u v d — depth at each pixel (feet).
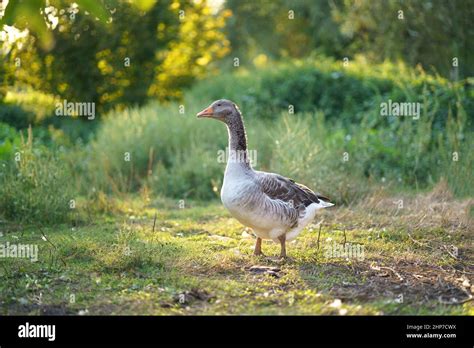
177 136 49.96
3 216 34.42
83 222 35.01
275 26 100.32
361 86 59.36
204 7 71.41
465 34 53.21
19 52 54.95
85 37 61.77
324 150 43.16
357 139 47.67
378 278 25.00
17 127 54.19
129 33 65.82
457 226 32.99
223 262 26.08
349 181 39.78
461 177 39.14
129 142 48.26
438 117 49.24
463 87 51.26
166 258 26.81
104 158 45.50
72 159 46.70
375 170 44.14
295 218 26.58
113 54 64.95
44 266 25.67
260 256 27.58
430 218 34.04
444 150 43.50
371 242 30.37
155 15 66.64
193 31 71.67
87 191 42.16
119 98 65.46
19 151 36.99
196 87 67.46
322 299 22.29
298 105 60.54
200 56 72.38
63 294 22.47
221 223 35.55
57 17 56.54
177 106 60.08
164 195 43.91
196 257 27.22
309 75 62.13
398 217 34.32
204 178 44.68
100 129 55.36
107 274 24.73
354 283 24.27
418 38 57.72
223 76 68.95
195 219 36.86
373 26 61.05
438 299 22.75
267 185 26.17
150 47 66.95
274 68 67.92
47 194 34.81
